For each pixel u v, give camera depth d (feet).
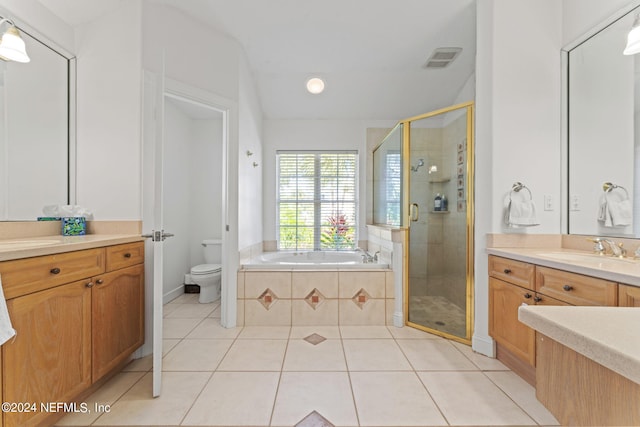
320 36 8.04
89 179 6.28
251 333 7.47
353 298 8.05
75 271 4.33
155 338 4.81
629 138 5.37
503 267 5.82
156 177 4.85
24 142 5.54
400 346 6.74
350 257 11.03
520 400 4.78
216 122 11.98
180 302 10.07
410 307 8.20
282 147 11.94
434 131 8.41
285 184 12.01
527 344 5.14
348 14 7.23
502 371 5.68
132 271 5.73
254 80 10.14
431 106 11.31
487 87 6.33
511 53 6.20
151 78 6.40
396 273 8.07
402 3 6.88
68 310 4.20
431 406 4.62
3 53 4.68
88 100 6.28
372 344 6.84
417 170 8.50
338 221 11.96
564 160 6.20
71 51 6.21
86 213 6.23
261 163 11.55
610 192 5.59
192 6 6.82
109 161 6.26
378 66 9.50
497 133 6.19
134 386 5.15
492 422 4.27
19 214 5.47
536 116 6.22
